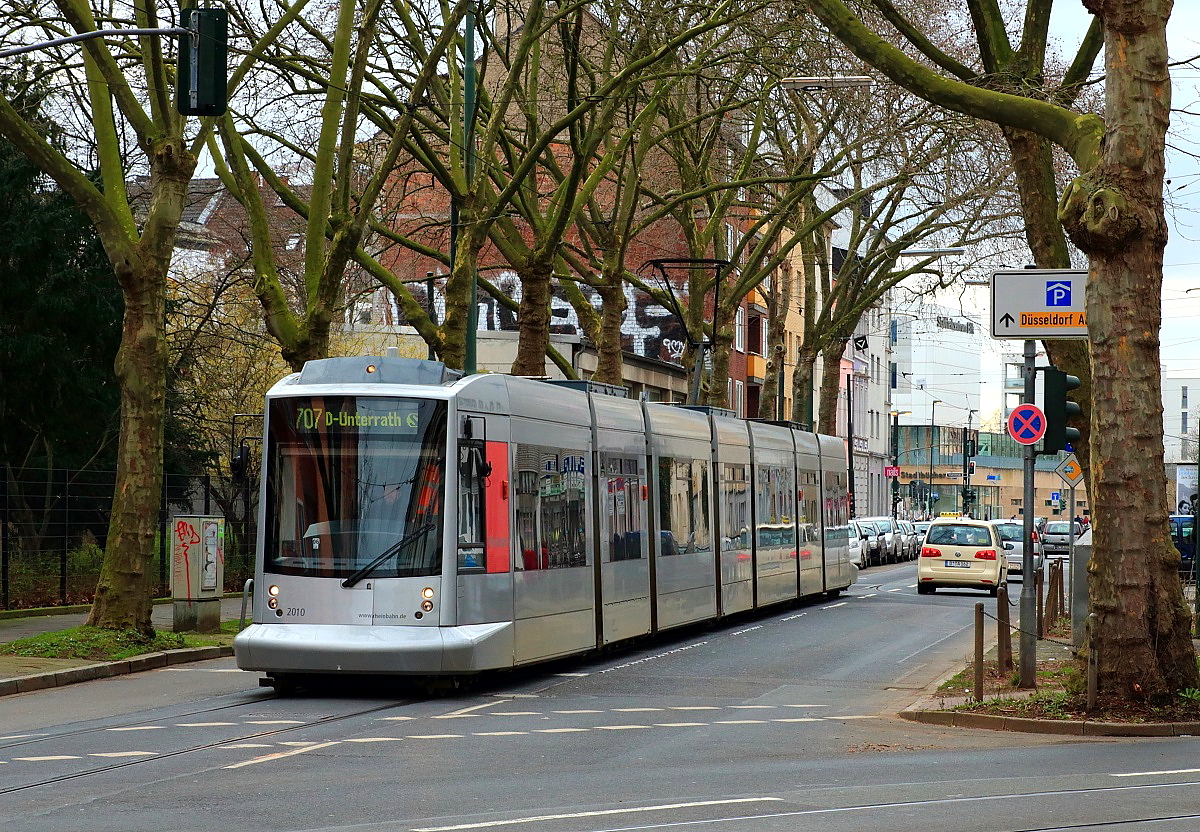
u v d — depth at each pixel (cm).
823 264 4672
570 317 6269
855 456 9831
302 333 2300
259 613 1652
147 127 2064
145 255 2064
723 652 2228
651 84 3278
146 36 1986
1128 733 1390
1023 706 1488
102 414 3030
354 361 1689
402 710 1506
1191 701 1455
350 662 1599
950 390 14112
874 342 10550
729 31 2777
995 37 1847
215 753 1188
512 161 2975
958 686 1714
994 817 924
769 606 3144
